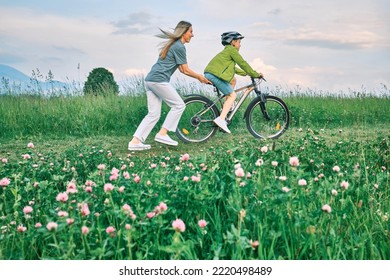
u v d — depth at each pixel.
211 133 10.35
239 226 3.45
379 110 15.02
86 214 3.62
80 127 11.99
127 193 4.21
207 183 4.18
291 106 14.30
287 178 4.22
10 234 3.94
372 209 4.43
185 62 9.38
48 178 6.05
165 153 8.34
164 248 3.12
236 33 10.25
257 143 8.59
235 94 10.26
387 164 6.68
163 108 12.40
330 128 13.11
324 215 3.82
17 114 12.55
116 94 14.87
